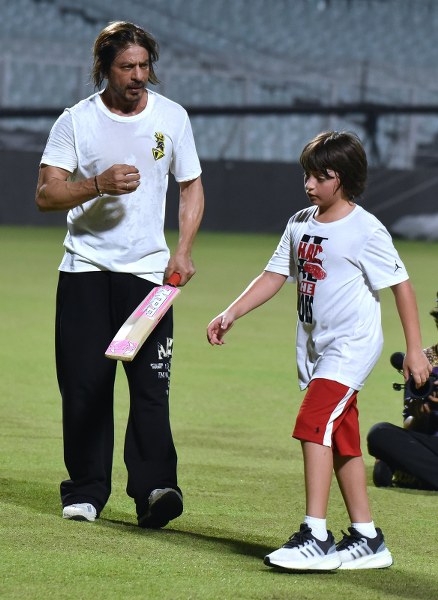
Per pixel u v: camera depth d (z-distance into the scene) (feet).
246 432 65.46
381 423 53.42
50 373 84.48
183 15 337.52
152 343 43.93
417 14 347.97
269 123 315.78
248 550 40.09
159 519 43.01
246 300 40.01
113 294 44.04
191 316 123.44
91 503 44.01
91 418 44.19
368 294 38.27
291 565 36.22
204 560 38.27
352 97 325.42
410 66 343.26
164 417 43.80
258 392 79.46
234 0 340.18
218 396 77.30
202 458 57.82
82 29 331.36
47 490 48.96
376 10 347.15
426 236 282.97
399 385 54.24
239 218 276.41
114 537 41.09
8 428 64.08
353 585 35.73
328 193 37.91
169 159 44.47
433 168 295.89
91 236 44.06
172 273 44.52
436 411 53.42
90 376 43.98
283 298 151.74
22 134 291.79
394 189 282.15
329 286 38.04
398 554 40.40
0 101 299.79
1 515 43.70
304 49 341.82
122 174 41.47
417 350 37.63
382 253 37.68
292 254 39.65
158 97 44.47
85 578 35.27
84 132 43.47
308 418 37.24
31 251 202.80
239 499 48.96
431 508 48.55
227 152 309.42
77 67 307.99
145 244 44.09
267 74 315.99
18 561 36.94
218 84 324.39
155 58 43.57
